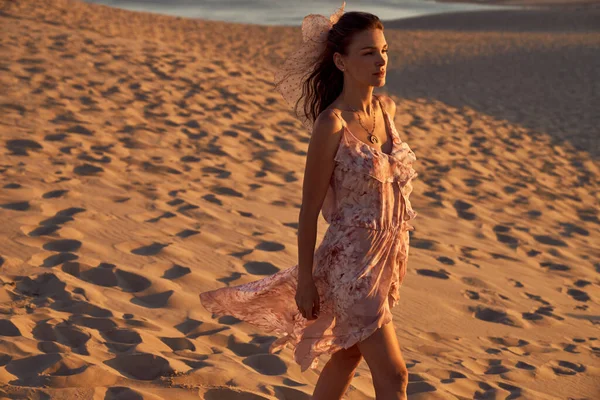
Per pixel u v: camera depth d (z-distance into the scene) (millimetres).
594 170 11250
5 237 5039
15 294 4238
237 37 24562
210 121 10039
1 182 6266
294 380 3623
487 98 16734
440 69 20656
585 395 4086
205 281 4863
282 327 2895
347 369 2838
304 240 2602
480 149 11648
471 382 3969
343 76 2766
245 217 6488
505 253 6883
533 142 12648
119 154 7898
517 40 27359
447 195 8641
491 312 5207
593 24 34125
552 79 19375
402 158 2664
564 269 6684
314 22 2748
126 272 4734
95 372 3289
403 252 2713
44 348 3545
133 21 23234
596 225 8555
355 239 2600
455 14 38375
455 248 6691
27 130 8188
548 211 8789
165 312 4340
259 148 9180
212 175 7734
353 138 2590
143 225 5781
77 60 12195
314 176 2588
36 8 19703
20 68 11125
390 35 28156
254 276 5109
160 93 11047
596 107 16188
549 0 56250
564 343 4871
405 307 5012
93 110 9594
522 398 3863
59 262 4789
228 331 4105
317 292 2604
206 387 3301
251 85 12758
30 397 3033
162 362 3514
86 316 4016
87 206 6000
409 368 4023
